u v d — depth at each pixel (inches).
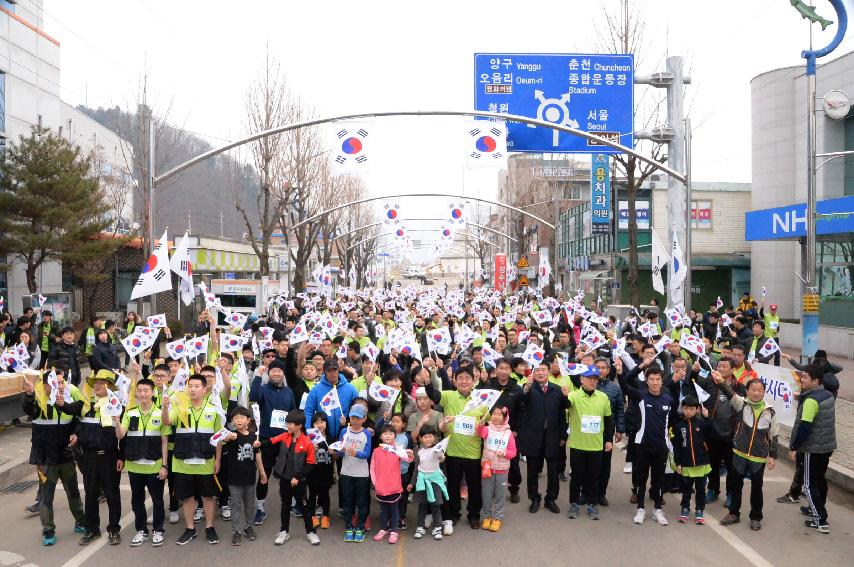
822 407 307.1
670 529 311.9
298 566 272.4
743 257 1385.3
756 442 307.7
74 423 303.3
